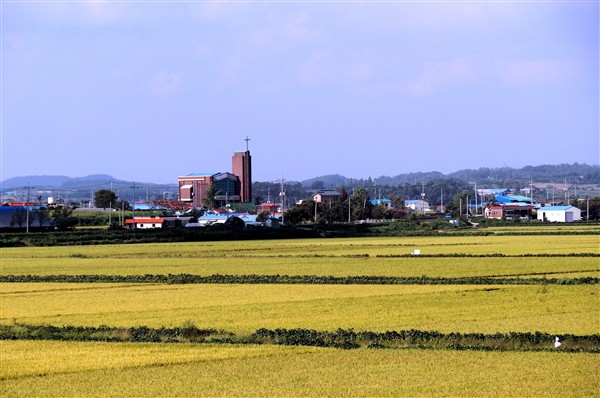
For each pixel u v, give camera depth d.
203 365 97.75
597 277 186.12
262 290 171.12
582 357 100.06
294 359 100.25
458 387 86.69
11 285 187.38
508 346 107.12
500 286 171.12
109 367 97.12
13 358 102.31
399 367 95.56
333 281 184.88
